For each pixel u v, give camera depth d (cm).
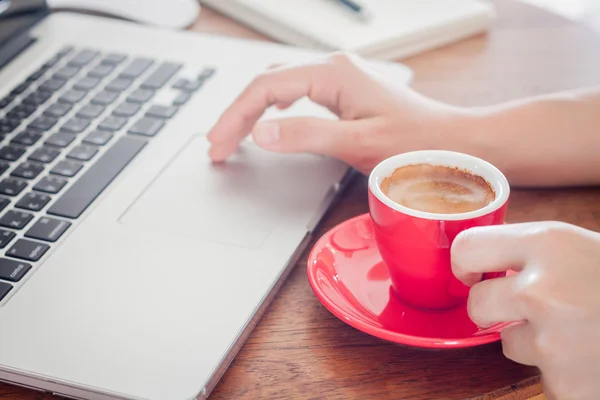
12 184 68
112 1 108
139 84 85
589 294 45
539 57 95
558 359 46
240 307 53
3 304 54
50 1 106
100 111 80
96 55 91
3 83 85
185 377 48
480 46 99
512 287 47
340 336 54
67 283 56
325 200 67
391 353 52
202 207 65
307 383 50
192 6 109
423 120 69
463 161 56
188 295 55
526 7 111
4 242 60
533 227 49
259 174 70
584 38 100
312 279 56
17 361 49
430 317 55
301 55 91
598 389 46
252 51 92
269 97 72
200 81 86
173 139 75
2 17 90
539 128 69
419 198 54
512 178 70
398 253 53
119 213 64
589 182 70
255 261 58
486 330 52
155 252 59
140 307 54
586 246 47
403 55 97
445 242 50
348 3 102
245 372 51
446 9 103
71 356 49
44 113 79
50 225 62
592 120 69
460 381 50
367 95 71
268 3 105
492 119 69
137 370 48
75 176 69
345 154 69
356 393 49
